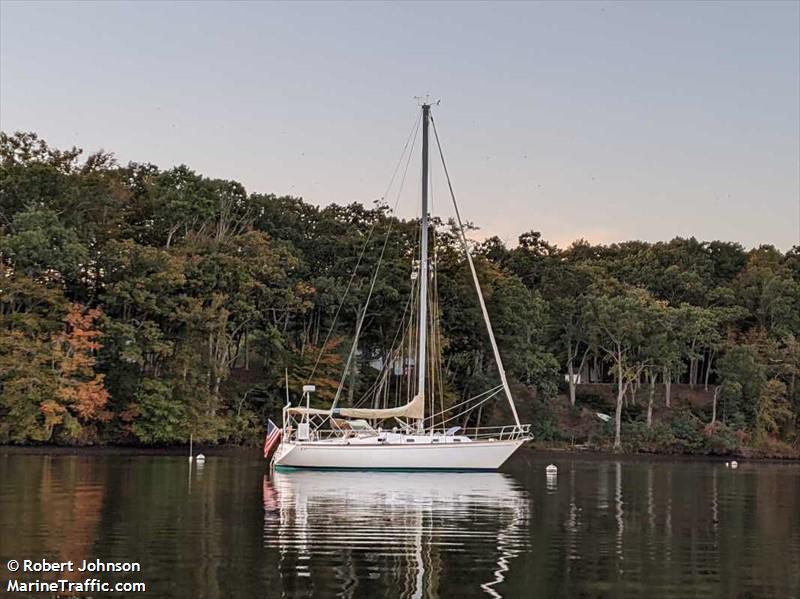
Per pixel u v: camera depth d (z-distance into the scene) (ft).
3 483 127.34
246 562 69.72
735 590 64.03
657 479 171.01
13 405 209.87
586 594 61.98
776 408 287.89
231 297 242.58
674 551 79.97
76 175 238.07
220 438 238.89
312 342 269.85
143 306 227.81
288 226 283.18
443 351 265.95
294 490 124.88
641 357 284.61
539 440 266.57
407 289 256.93
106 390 226.58
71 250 217.15
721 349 303.48
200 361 237.66
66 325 224.74
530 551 77.92
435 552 75.77
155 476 144.36
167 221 257.96
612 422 277.23
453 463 162.20
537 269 324.60
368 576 65.57
